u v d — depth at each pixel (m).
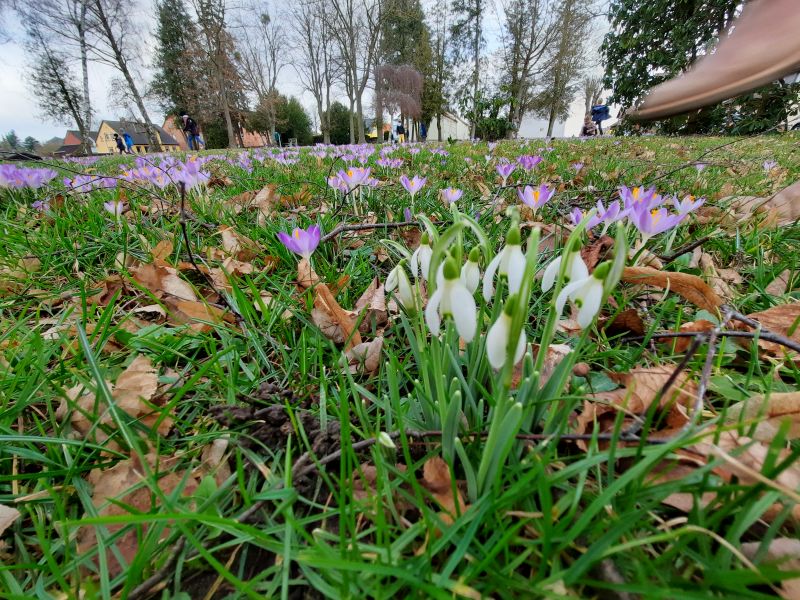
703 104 0.29
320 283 0.35
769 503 0.14
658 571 0.13
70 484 0.20
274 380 0.28
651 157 1.47
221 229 0.52
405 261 0.20
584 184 0.88
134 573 0.15
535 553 0.15
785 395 0.19
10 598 0.14
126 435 0.19
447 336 0.20
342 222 0.54
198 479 0.21
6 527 0.18
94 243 0.51
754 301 0.36
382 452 0.19
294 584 0.16
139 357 0.27
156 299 0.33
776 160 1.13
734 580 0.12
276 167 1.31
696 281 0.31
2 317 0.35
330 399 0.24
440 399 0.18
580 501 0.17
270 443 0.21
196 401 0.25
